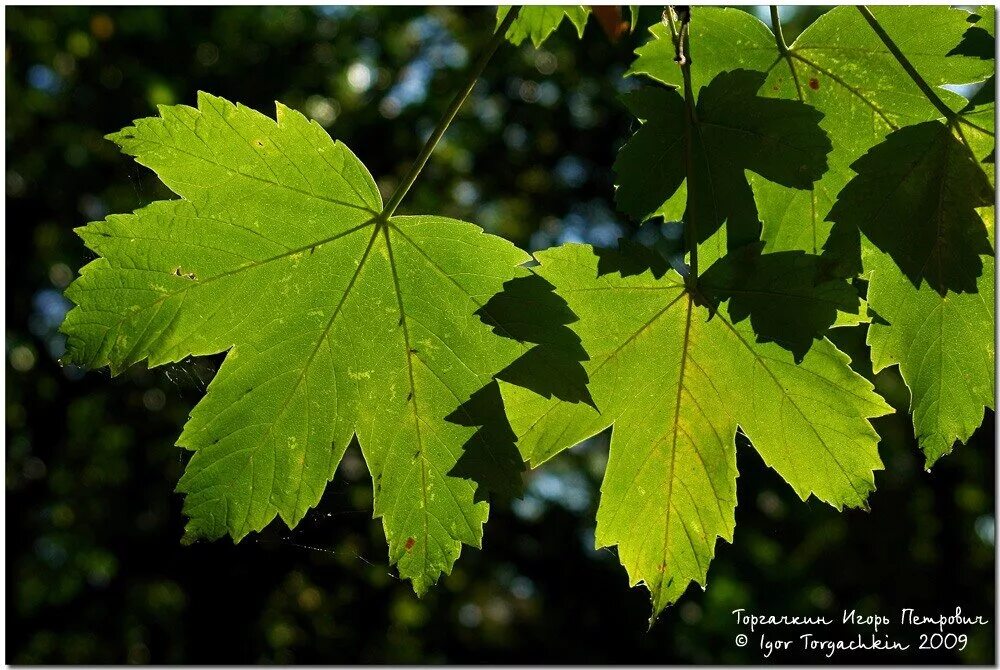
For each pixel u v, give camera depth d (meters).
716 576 2.52
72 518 2.31
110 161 2.42
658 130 0.55
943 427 0.56
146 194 1.62
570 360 0.54
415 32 3.05
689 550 0.56
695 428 0.56
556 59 2.92
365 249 0.55
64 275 2.35
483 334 0.55
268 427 0.55
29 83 2.35
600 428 0.56
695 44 0.57
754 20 0.57
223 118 0.54
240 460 0.54
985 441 2.48
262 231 0.54
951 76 0.56
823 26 0.57
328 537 2.33
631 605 2.74
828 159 0.57
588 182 3.11
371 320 0.55
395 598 2.65
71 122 2.43
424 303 0.55
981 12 0.56
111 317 0.53
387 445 0.55
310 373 0.55
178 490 0.54
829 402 0.55
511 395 0.55
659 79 0.58
